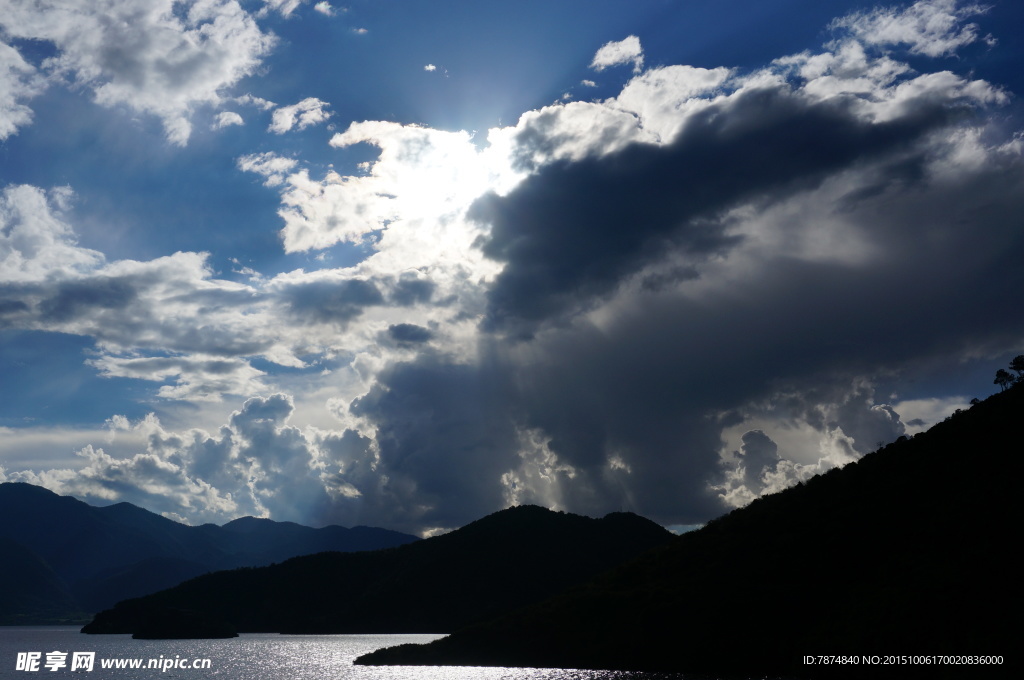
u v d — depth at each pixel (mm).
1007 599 82688
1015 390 126438
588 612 123250
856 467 130000
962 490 109188
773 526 125188
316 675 139500
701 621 107750
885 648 84125
